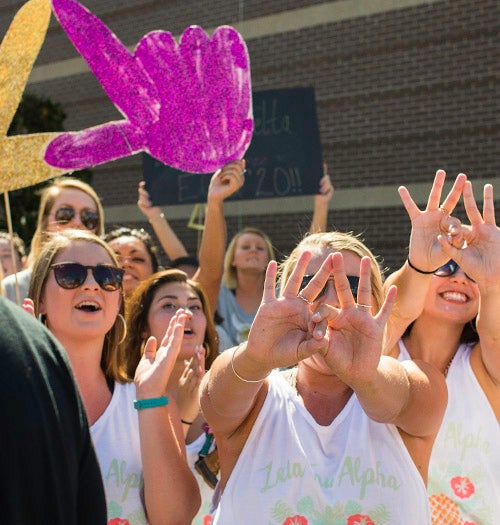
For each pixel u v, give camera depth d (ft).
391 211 27.43
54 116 31.37
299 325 5.57
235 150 10.44
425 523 6.21
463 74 25.81
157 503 6.90
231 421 6.13
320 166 18.06
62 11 9.85
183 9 32.83
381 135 27.63
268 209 30.60
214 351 10.57
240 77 10.44
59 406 3.95
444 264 8.34
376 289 6.89
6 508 3.68
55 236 8.20
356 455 6.19
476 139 25.63
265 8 30.50
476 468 8.12
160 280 10.16
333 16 28.73
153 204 17.63
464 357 8.61
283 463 6.19
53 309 7.79
